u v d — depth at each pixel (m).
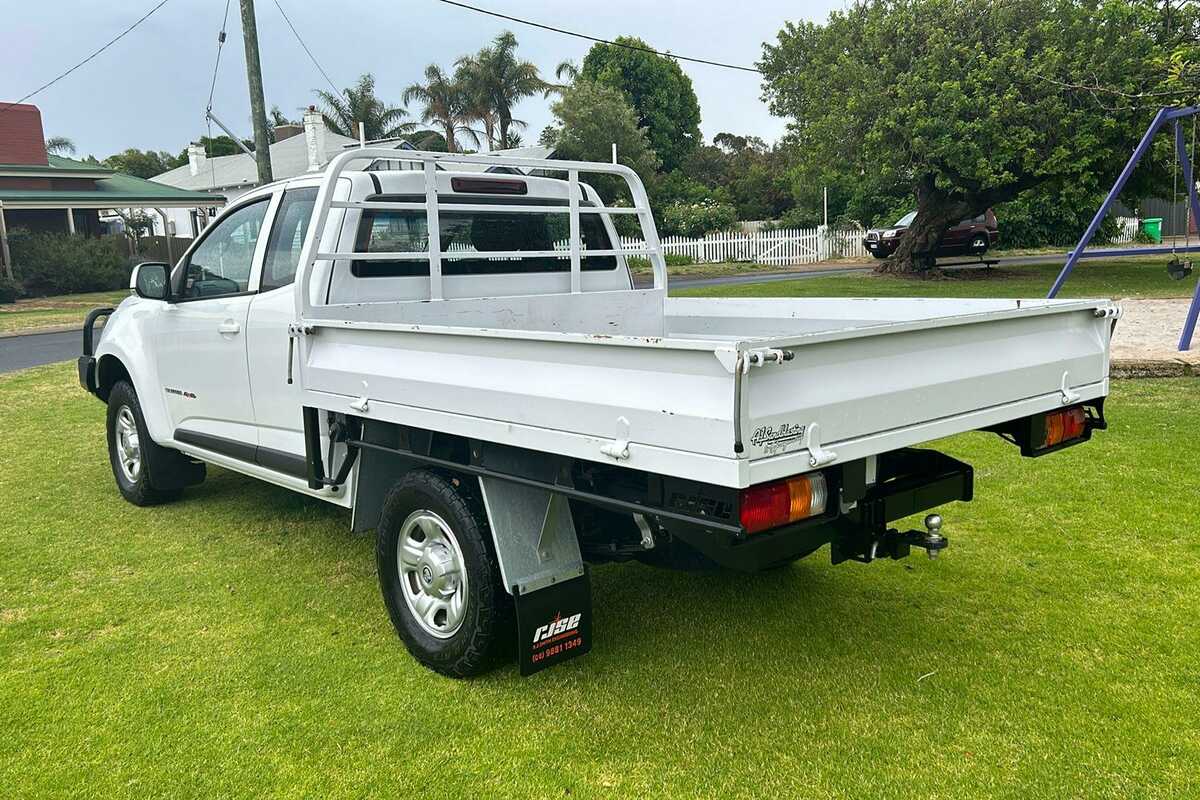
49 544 5.24
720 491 2.56
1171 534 4.79
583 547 3.54
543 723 3.25
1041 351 3.52
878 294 17.88
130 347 5.74
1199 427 6.75
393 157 4.33
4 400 9.92
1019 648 3.69
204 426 5.22
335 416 3.97
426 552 3.64
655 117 48.53
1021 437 3.62
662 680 3.54
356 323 3.70
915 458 3.65
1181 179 18.55
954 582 4.36
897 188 21.80
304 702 3.43
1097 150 17.23
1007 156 17.33
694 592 4.39
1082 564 4.48
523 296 4.91
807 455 2.60
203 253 5.25
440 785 2.91
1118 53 16.36
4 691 3.53
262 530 5.47
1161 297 15.60
